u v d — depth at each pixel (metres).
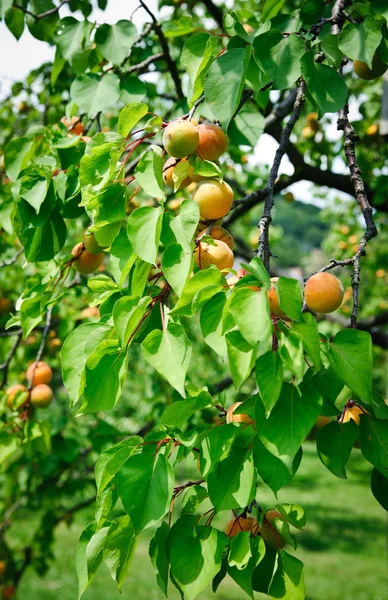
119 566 0.82
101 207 0.92
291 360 0.72
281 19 1.01
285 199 2.86
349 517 5.99
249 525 0.85
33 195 1.10
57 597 4.12
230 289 0.74
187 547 0.80
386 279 4.31
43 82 2.19
